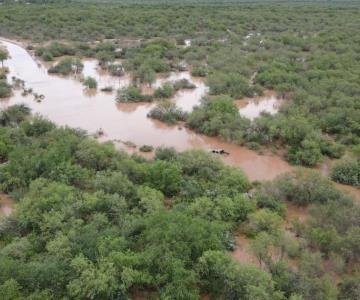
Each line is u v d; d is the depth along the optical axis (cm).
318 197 3416
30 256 2617
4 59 7656
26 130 4516
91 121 5303
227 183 3519
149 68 7075
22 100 5866
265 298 2211
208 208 3069
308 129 4628
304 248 2786
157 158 4056
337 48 8744
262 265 2661
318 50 8788
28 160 3638
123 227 2820
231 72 7094
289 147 4522
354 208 3119
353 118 5047
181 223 2667
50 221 2806
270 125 4769
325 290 2339
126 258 2408
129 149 4544
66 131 4378
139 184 3522
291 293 2342
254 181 3881
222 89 6456
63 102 5916
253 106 6138
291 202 3516
